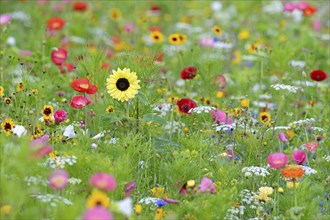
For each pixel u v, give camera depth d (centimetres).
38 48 949
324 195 567
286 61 859
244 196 552
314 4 1452
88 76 668
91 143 579
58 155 516
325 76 764
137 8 1401
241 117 707
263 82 890
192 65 888
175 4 1448
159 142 617
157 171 597
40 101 668
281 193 579
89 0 1397
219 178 552
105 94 666
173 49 1004
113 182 456
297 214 497
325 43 1138
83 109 691
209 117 707
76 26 1150
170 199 507
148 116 623
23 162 463
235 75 918
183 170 533
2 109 684
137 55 657
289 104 801
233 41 1154
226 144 658
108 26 1263
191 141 595
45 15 1256
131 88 591
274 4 1330
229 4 1472
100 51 713
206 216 490
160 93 719
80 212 453
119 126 632
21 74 731
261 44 991
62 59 790
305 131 674
